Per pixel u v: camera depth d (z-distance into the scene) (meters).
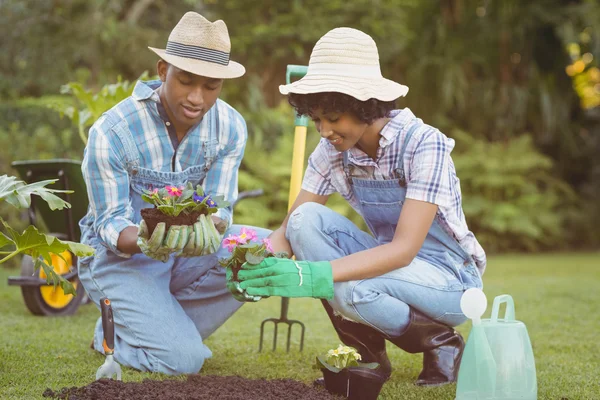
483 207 9.14
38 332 3.14
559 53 10.10
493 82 9.92
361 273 2.06
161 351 2.33
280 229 2.37
